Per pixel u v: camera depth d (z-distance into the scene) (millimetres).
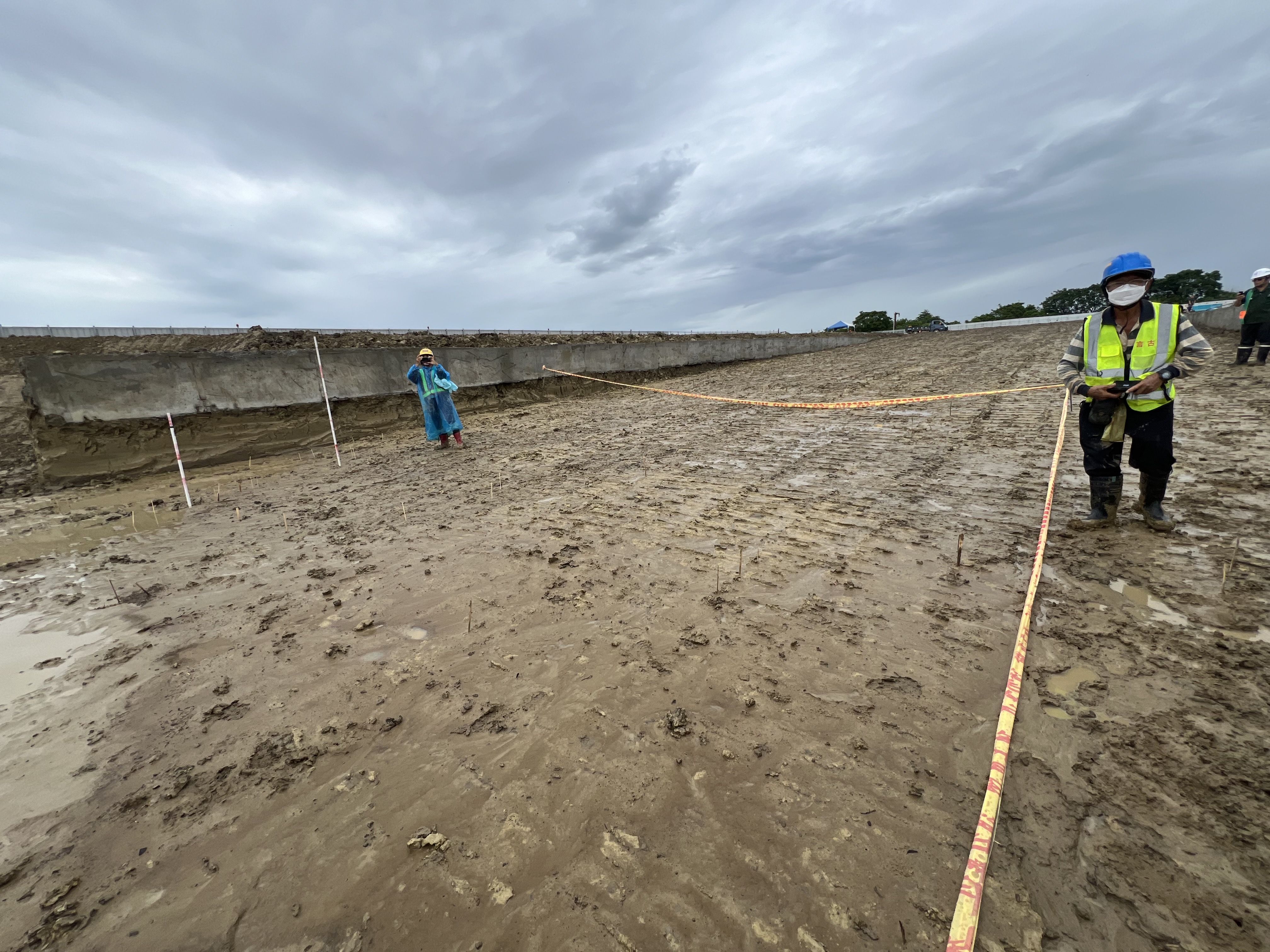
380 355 10688
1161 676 2387
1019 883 1559
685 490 5586
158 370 7953
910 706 2316
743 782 1983
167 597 3791
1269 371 10047
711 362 21797
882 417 8891
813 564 3705
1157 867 1584
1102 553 3590
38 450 7133
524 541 4430
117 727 2496
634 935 1506
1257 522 3898
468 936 1534
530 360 14578
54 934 1601
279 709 2557
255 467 8148
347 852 1812
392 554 4320
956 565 3586
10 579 4215
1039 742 2072
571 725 2320
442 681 2680
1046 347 19172
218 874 1766
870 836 1748
